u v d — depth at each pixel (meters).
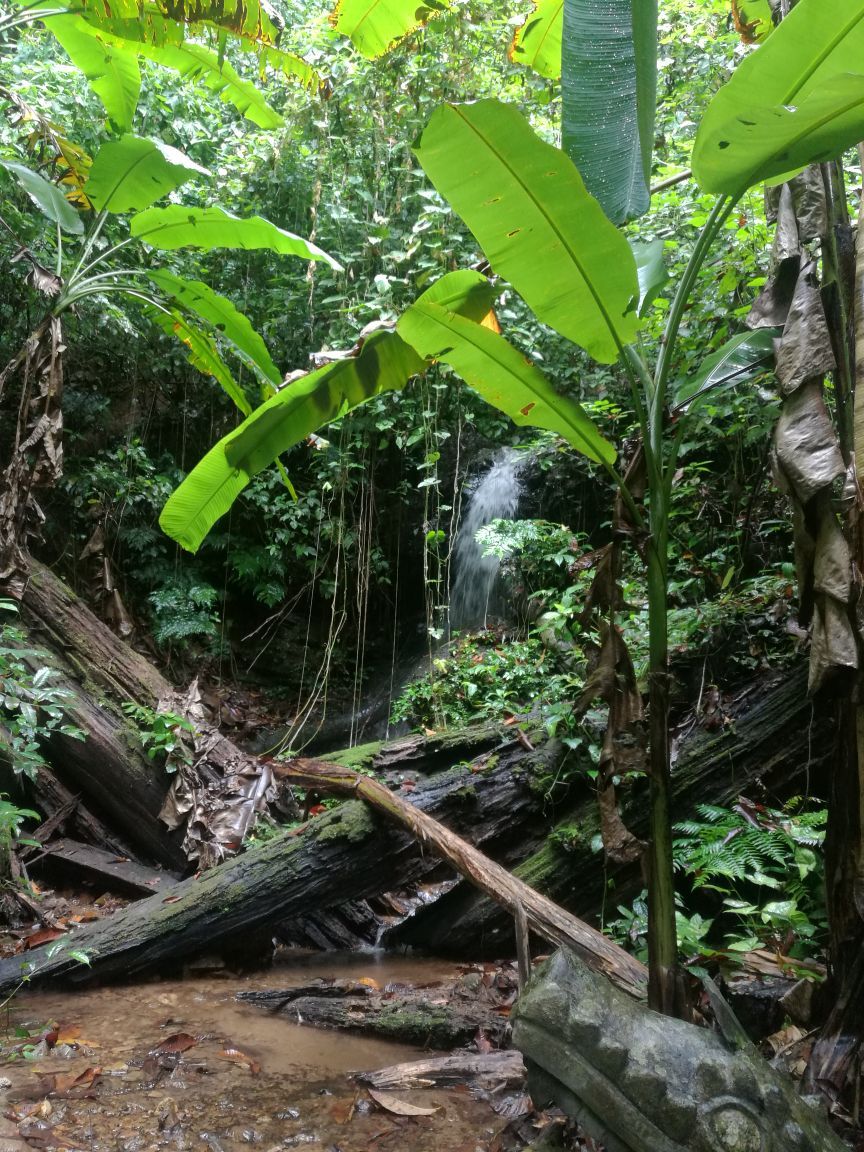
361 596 8.67
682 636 4.79
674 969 2.41
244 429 3.54
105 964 4.02
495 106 2.12
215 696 8.25
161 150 4.80
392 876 4.43
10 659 5.20
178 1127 2.66
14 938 4.47
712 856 3.76
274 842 4.43
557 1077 2.04
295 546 8.22
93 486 7.97
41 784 5.55
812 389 2.60
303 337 8.04
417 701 6.70
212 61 5.61
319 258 5.32
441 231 7.02
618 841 2.51
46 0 4.99
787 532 5.29
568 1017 2.03
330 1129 2.68
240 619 8.98
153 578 8.18
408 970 4.37
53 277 4.71
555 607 5.88
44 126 5.46
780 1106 2.02
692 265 2.52
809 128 2.15
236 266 8.03
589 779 4.62
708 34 6.41
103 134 7.15
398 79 7.25
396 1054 3.32
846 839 2.60
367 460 8.27
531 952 4.38
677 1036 2.06
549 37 4.14
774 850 3.75
